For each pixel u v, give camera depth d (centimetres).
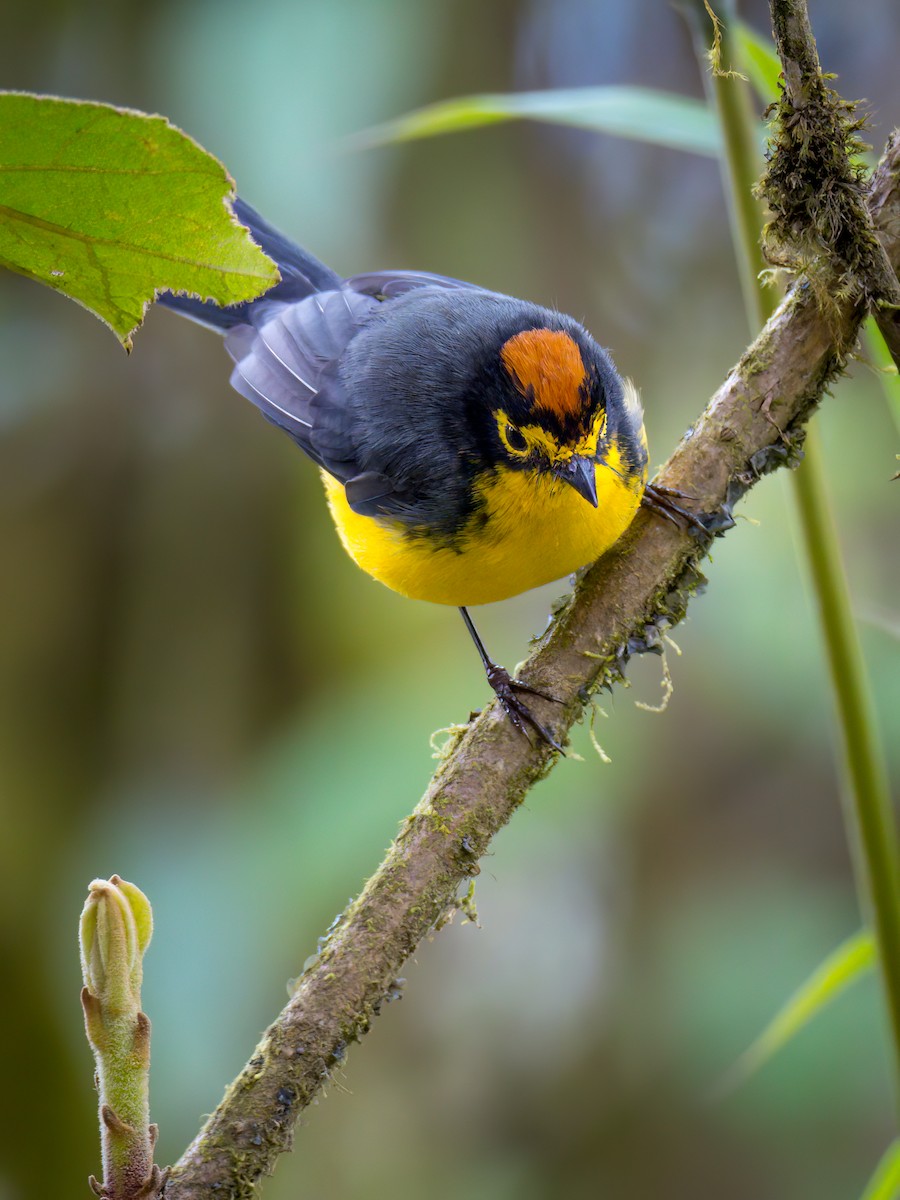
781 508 1092
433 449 770
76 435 1176
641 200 1405
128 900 363
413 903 500
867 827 555
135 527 1183
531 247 1330
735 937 1108
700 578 582
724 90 585
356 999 475
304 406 873
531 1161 1247
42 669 1160
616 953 1301
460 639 1216
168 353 1184
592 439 725
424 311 852
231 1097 453
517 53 1291
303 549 1195
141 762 1159
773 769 1274
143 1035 366
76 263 358
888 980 544
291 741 1014
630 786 1159
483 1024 1314
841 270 506
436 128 666
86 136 321
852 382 1169
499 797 531
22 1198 1073
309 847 943
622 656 574
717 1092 1056
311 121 1051
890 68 1392
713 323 1387
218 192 337
